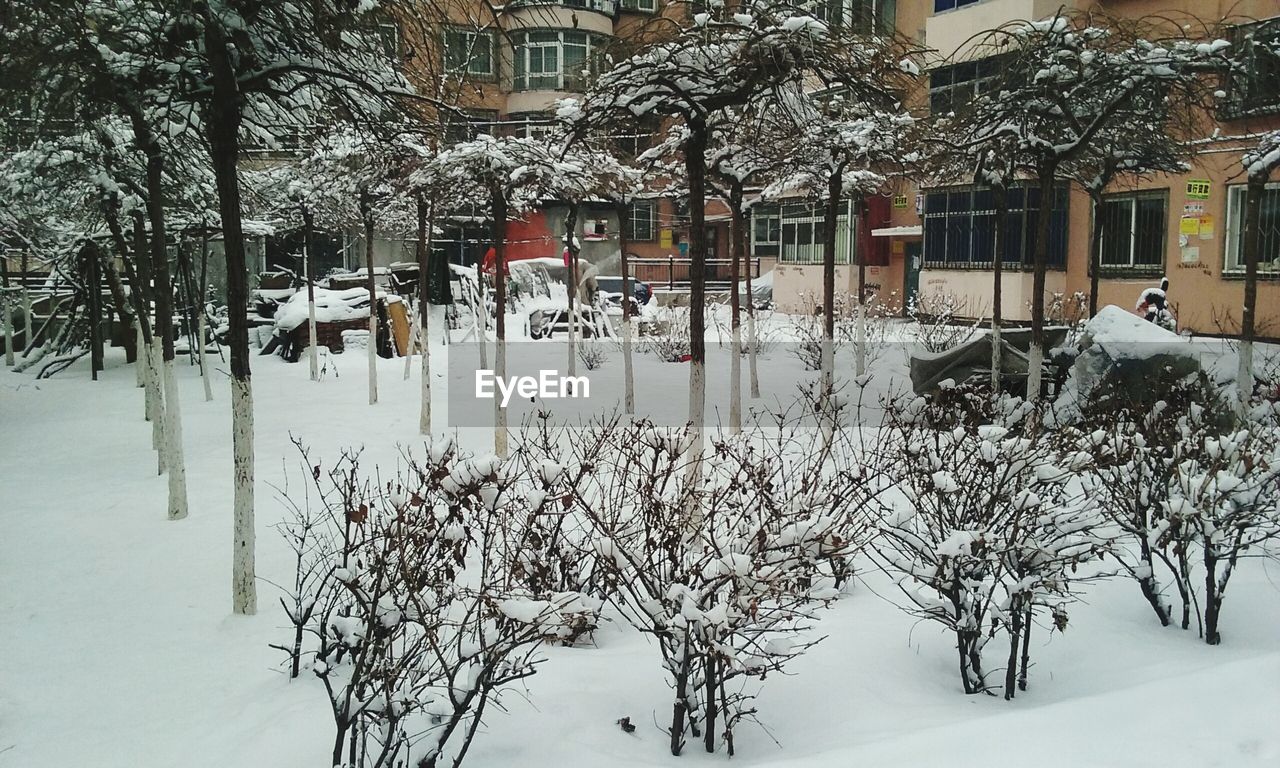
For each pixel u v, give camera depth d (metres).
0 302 20.86
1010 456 4.34
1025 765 3.09
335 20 5.94
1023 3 17.64
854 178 12.27
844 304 21.38
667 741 3.60
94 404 14.02
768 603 4.65
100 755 3.73
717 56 6.16
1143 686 3.68
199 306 14.43
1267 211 15.36
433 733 3.61
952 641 4.65
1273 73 7.88
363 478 8.66
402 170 11.20
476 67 9.14
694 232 6.38
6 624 5.33
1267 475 4.82
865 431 9.77
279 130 6.97
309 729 3.76
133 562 6.48
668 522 4.09
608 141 10.20
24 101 6.75
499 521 4.80
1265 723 3.31
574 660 4.40
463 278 22.08
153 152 7.59
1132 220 17.47
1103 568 5.56
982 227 19.53
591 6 24.27
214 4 5.50
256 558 6.44
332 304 18.28
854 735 3.57
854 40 6.31
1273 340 15.30
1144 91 7.68
